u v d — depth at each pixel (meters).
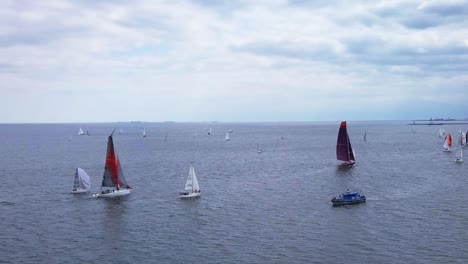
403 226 75.69
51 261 62.97
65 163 175.25
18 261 63.00
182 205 94.44
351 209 88.19
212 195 104.38
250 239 70.62
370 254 63.09
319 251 64.69
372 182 119.69
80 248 68.12
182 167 158.50
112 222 82.19
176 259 63.00
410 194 101.81
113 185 106.25
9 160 188.25
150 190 111.81
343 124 158.75
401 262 60.09
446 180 120.50
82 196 105.62
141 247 68.12
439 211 85.12
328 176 132.25
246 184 119.81
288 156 196.75
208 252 65.38
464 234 70.62
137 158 192.88
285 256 63.12
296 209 89.25
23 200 101.69
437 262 59.88
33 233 75.81
